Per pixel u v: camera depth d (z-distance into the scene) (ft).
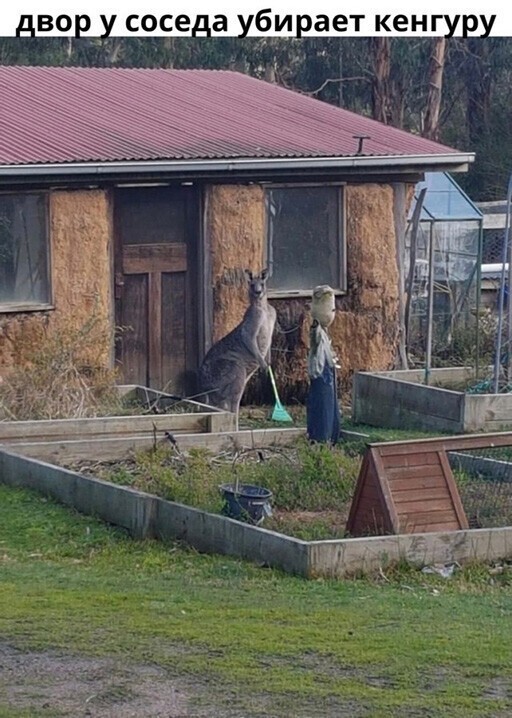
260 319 68.28
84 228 69.41
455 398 63.98
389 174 77.30
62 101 79.51
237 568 40.78
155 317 73.15
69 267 69.05
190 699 26.48
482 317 89.76
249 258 73.61
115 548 43.80
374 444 43.19
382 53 138.41
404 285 79.51
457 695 26.89
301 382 75.20
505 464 52.37
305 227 75.77
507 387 70.28
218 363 68.74
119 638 30.76
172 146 72.13
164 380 73.77
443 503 43.19
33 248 68.28
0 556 43.04
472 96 162.71
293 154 73.31
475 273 91.40
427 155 76.95
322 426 59.21
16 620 32.53
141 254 72.59
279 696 26.63
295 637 31.01
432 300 82.79
